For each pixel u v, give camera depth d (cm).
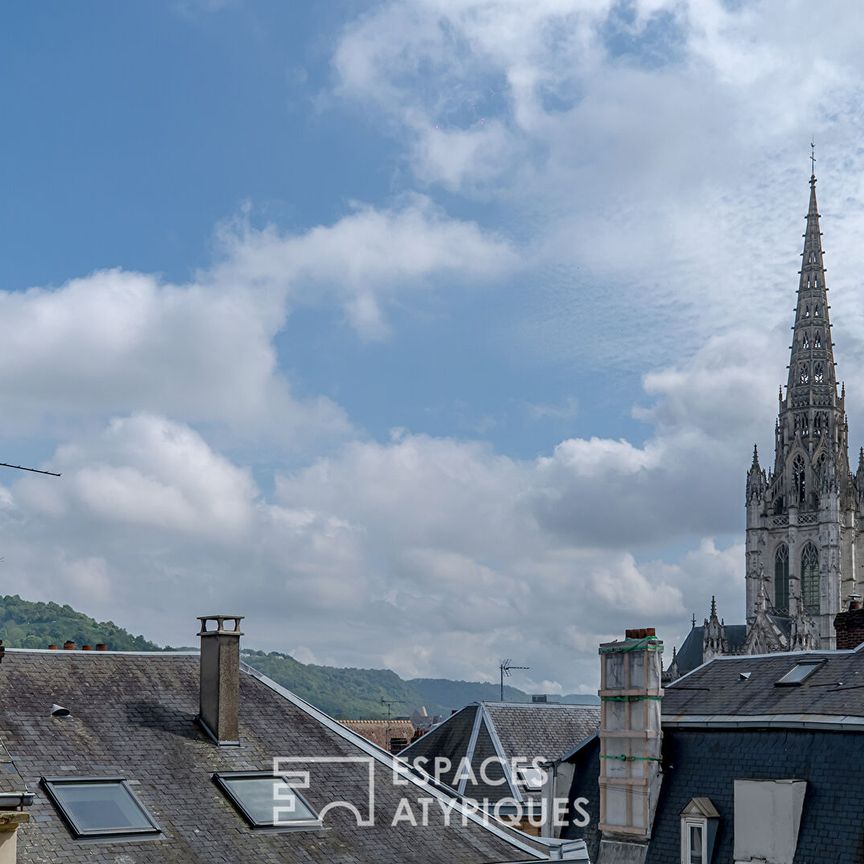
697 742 3700
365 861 3058
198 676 3534
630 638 3838
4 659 3272
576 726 6044
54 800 2831
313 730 3516
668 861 3550
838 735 3291
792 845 3206
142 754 3128
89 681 3325
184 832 2908
